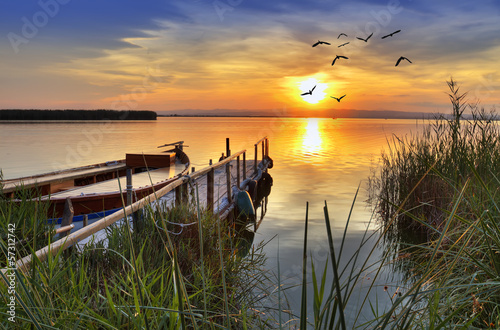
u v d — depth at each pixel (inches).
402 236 287.1
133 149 1421.0
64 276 97.0
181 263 157.9
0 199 177.2
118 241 154.3
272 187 620.7
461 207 178.2
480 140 236.5
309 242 305.1
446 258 130.6
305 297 44.3
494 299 110.0
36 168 946.1
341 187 599.8
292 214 428.1
